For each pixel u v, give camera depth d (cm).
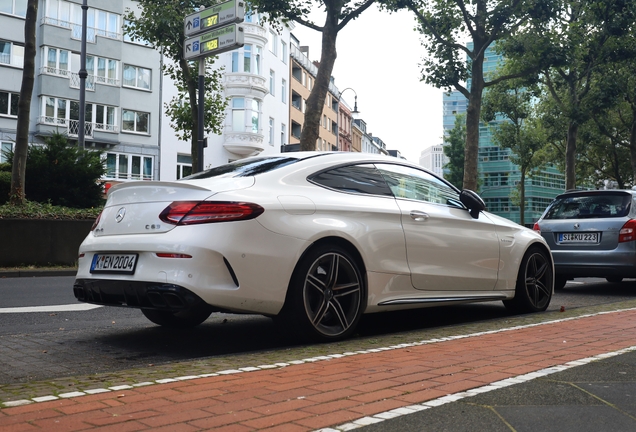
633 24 2797
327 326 472
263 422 251
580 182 4847
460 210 595
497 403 280
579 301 824
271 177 469
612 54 2834
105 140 3859
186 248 411
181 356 437
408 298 524
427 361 379
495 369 352
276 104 4919
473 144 2523
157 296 418
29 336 514
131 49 4009
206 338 508
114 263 450
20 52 3581
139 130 4050
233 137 4159
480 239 595
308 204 464
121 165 3962
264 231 432
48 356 432
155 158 4106
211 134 4138
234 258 418
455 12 2578
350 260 479
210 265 411
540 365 362
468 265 580
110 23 3906
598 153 4328
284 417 257
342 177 508
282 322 455
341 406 275
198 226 417
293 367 363
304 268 452
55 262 1428
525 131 4697
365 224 495
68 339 502
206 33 1227
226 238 417
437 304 554
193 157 2286
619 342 448
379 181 534
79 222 1470
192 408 271
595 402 282
